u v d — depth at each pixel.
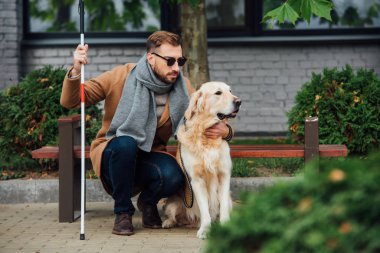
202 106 5.23
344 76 7.46
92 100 5.57
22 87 7.32
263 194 2.58
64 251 4.88
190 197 5.41
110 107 5.61
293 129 7.41
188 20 8.02
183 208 5.63
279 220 2.44
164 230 5.59
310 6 5.36
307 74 10.27
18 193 6.79
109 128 5.51
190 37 8.02
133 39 10.18
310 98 7.36
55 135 7.14
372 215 2.28
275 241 2.36
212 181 5.33
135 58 10.23
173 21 10.30
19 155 7.29
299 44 10.20
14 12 9.84
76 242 5.17
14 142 7.23
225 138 5.38
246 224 2.47
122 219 5.41
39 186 6.80
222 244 2.50
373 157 2.57
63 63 10.19
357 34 10.30
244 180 6.68
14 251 4.89
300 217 2.40
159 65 5.39
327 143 7.17
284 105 10.27
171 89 5.55
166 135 5.68
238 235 2.46
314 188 2.47
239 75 10.24
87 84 5.52
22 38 10.14
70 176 5.93
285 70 10.24
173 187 5.43
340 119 7.17
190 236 5.33
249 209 2.54
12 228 5.71
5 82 9.91
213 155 5.22
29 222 5.95
